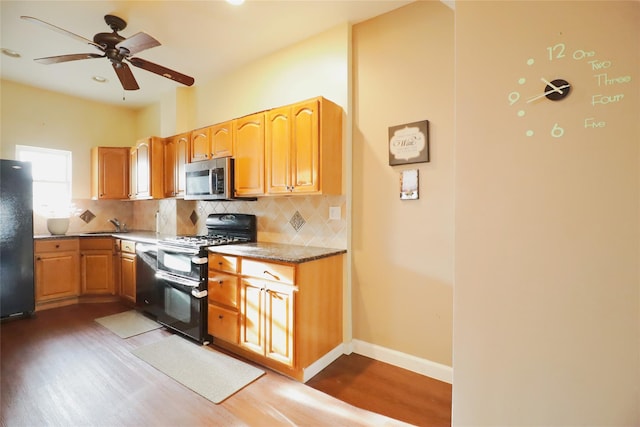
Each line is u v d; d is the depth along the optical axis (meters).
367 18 2.43
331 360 2.38
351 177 2.53
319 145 2.29
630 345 0.99
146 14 2.36
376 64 2.41
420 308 2.24
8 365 2.27
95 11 2.31
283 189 2.49
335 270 2.42
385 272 2.39
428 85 2.19
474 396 1.22
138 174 3.85
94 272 3.78
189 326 2.69
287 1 2.22
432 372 2.17
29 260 3.21
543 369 1.11
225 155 2.94
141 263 3.31
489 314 1.19
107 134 4.39
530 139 1.11
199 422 1.69
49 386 2.01
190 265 2.69
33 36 2.65
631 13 0.98
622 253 0.99
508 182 1.15
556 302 1.08
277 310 2.15
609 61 1.00
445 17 2.12
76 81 3.60
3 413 1.74
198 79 3.52
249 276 2.32
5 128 3.55
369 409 1.82
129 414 1.75
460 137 1.23
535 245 1.11
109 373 2.17
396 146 2.30
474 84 1.20
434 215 2.17
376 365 2.34
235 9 2.29
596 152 1.02
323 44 2.60
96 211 4.32
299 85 2.75
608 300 1.01
